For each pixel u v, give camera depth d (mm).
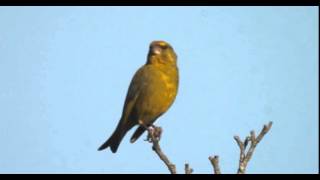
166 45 12156
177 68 12211
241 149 7250
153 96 11664
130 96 11805
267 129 7277
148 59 12273
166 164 7840
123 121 11773
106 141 11742
